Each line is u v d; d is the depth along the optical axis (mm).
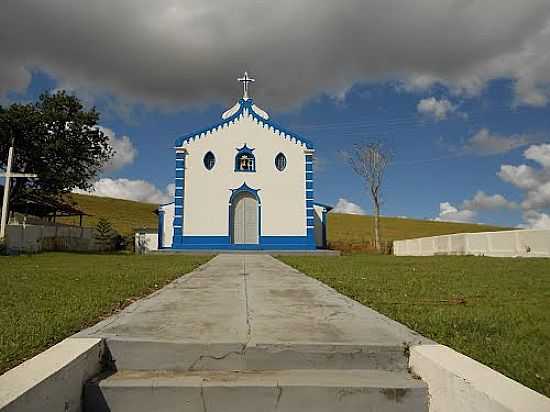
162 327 4680
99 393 3469
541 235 20141
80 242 31578
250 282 9328
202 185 27828
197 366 3961
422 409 3508
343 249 38531
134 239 35656
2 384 2736
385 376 3764
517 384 2877
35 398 2730
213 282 9312
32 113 29234
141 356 3975
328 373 3838
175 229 27188
